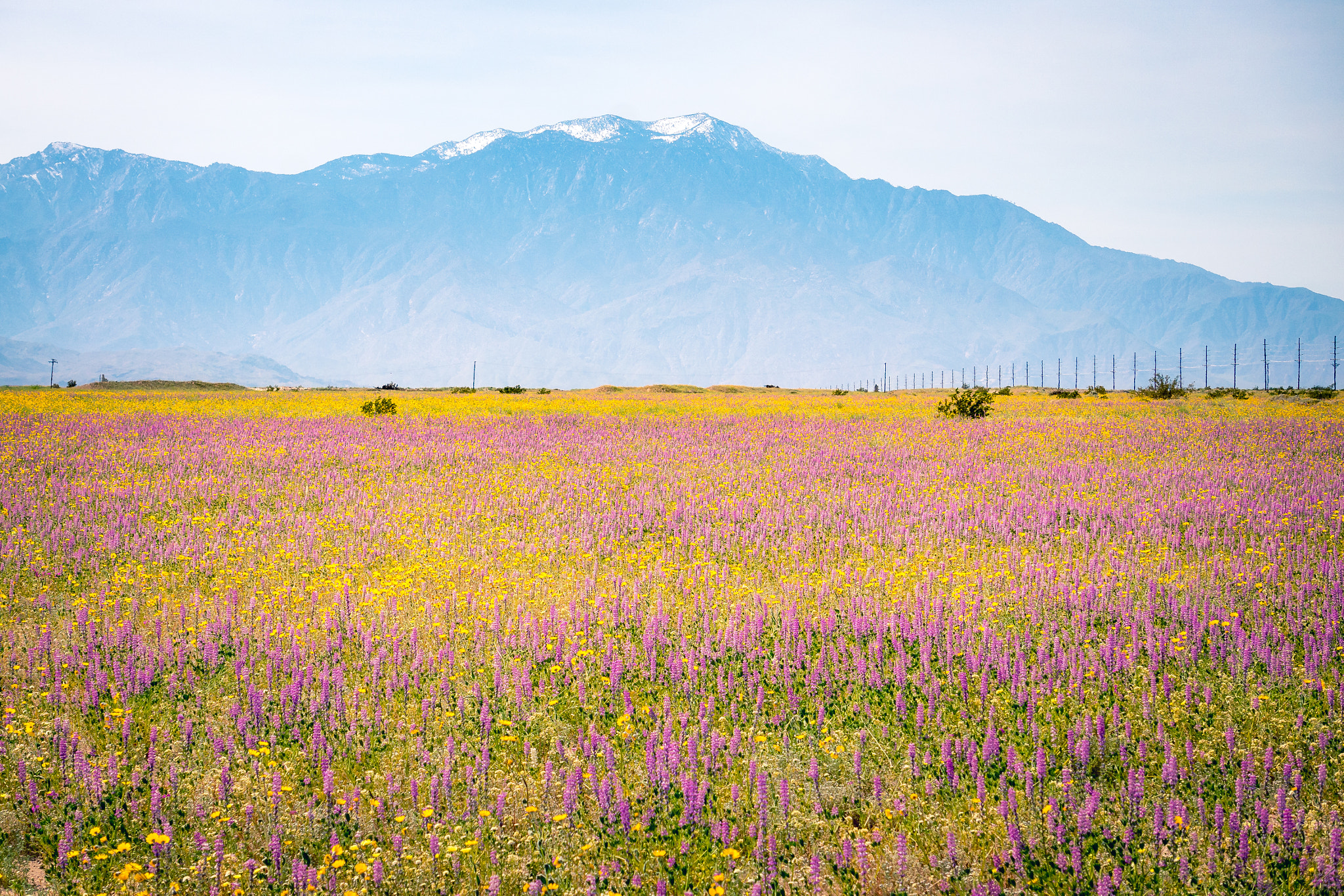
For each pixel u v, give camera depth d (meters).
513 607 13.81
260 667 11.20
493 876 7.12
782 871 7.53
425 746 9.45
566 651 11.67
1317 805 8.17
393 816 8.27
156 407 57.00
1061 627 12.62
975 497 22.75
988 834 8.01
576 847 7.87
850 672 11.13
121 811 8.30
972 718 9.90
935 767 8.95
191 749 9.36
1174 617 12.79
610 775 8.33
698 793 8.24
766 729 9.79
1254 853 7.61
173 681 10.47
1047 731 9.49
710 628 12.71
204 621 12.77
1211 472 26.44
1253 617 12.50
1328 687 10.15
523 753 9.36
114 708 10.04
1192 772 8.77
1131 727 9.45
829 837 8.04
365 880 7.48
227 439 34.38
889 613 13.16
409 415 51.25
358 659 11.76
